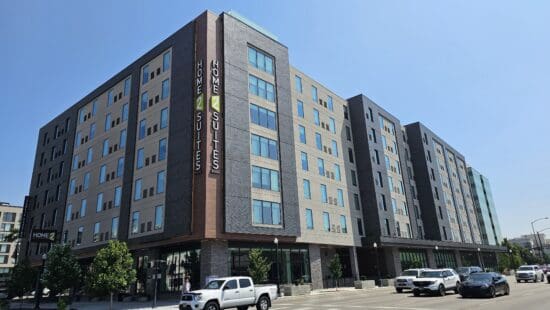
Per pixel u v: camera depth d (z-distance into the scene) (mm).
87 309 26484
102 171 42719
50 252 30734
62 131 53938
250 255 30297
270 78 39281
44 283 29594
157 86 38250
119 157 40656
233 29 36438
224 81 33875
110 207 39625
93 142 45938
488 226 89312
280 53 41531
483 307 18109
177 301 29594
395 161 58656
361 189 50625
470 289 23516
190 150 31750
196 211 29969
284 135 38562
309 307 21219
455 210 71312
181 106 34250
